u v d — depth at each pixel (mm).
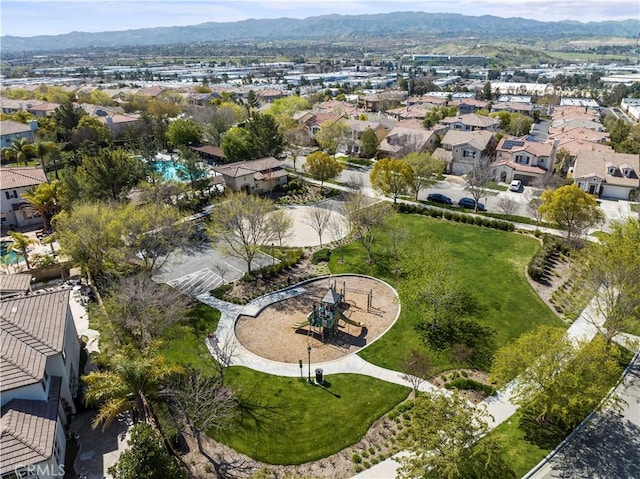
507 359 30859
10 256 56156
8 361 27594
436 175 79125
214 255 57281
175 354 38344
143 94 162625
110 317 36875
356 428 30969
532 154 85000
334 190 79875
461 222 66562
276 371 36406
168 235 48688
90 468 27953
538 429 31031
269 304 45969
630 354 38750
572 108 152625
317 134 105000
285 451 29391
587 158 83188
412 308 44406
